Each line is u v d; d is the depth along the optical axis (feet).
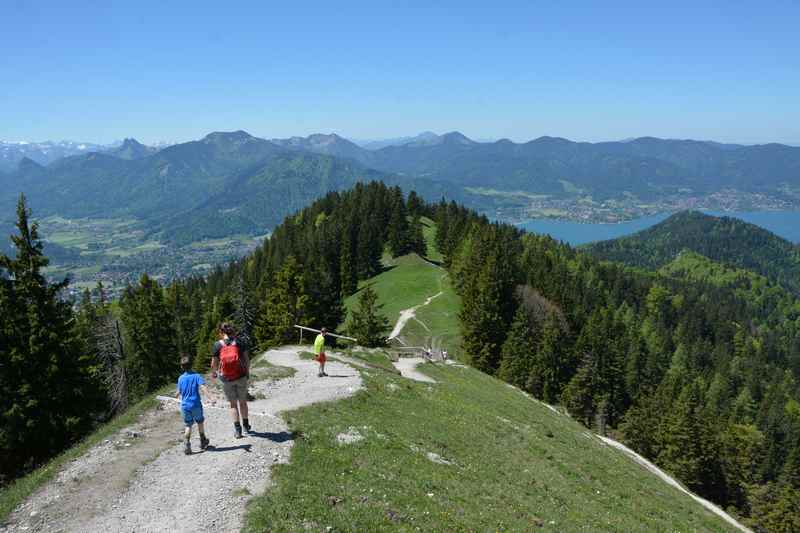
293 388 93.45
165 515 45.16
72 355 121.90
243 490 49.55
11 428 107.04
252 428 65.87
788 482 289.53
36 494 49.42
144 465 54.90
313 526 44.32
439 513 52.31
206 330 289.12
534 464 86.33
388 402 95.96
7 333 113.29
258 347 241.14
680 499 107.65
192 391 57.98
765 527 240.32
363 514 47.78
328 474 55.67
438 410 101.91
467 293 293.43
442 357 205.87
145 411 72.18
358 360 141.08
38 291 120.47
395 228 501.97
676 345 559.79
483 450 84.58
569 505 72.02
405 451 69.05
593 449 121.90
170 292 327.88
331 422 72.59
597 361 313.32
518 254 522.06
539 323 315.99
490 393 152.97
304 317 234.38
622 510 79.77
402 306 352.69
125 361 177.37
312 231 513.86
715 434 268.21
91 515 45.32
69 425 114.01
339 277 449.89
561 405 291.99
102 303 300.20
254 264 515.09
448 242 474.08
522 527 55.62
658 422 280.92
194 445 60.29
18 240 121.60
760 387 502.79
